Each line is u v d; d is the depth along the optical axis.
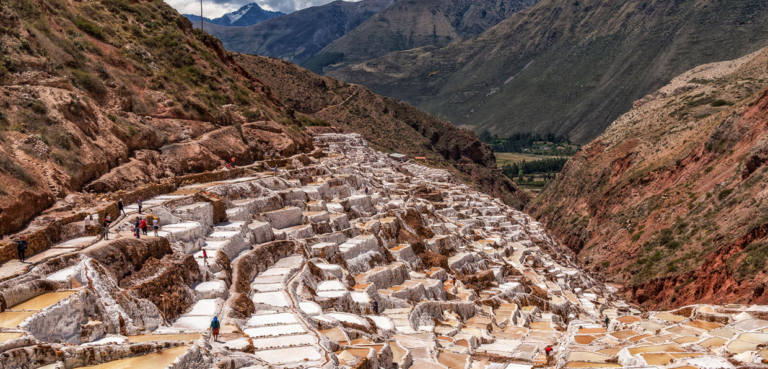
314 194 94.75
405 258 94.19
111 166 69.31
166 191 74.38
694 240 132.25
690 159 167.75
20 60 65.38
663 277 125.56
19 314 35.78
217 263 58.91
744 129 152.25
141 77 93.94
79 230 51.16
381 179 149.50
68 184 57.59
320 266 73.00
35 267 41.41
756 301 92.38
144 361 36.62
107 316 41.22
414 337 65.88
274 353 45.44
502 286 105.44
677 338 62.62
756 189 126.50
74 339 38.19
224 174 88.44
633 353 57.28
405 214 110.94
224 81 120.88
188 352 37.91
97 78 79.31
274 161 107.12
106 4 109.88
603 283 145.38
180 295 50.44
